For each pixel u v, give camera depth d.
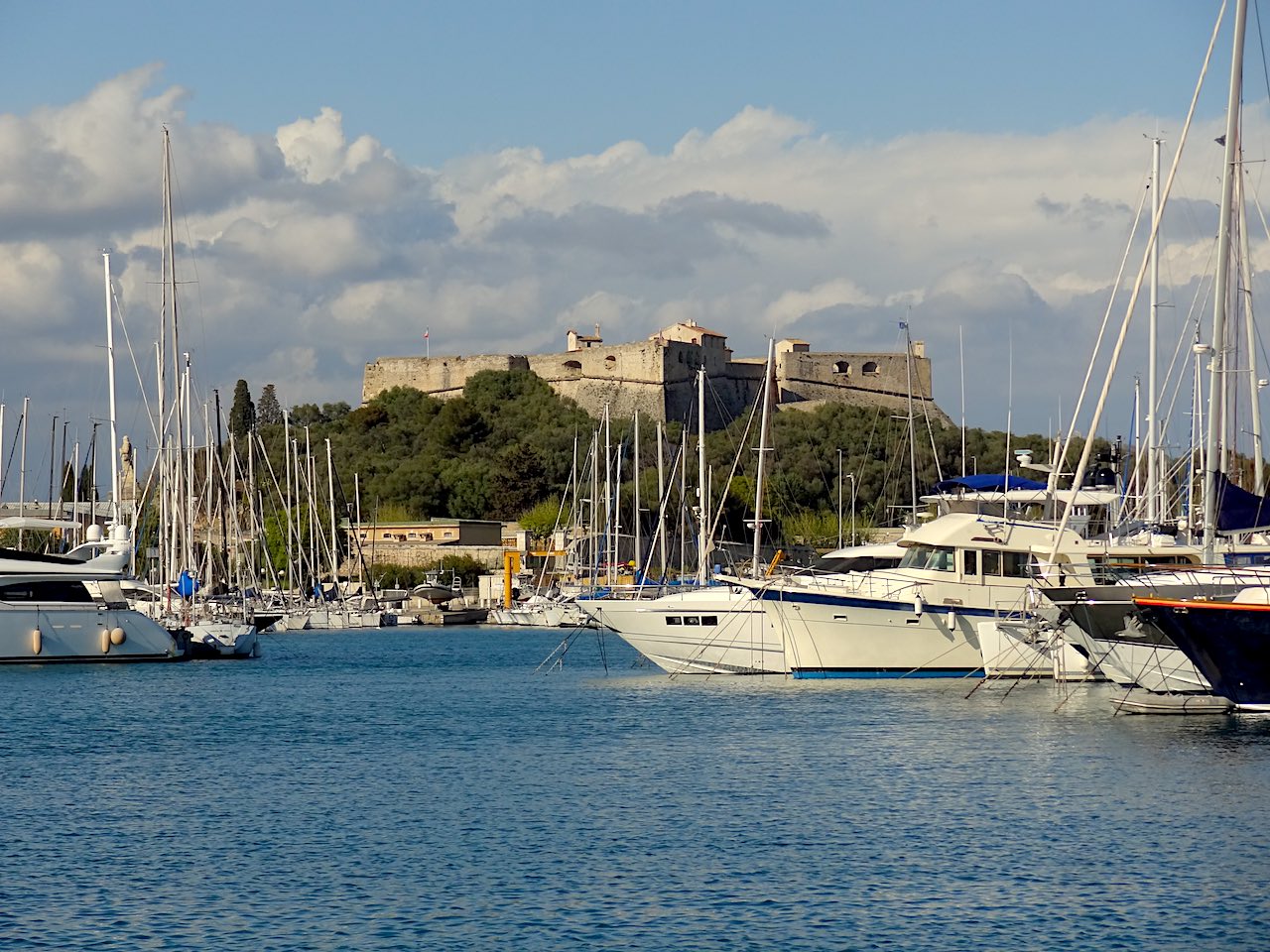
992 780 35.66
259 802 34.78
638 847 29.61
